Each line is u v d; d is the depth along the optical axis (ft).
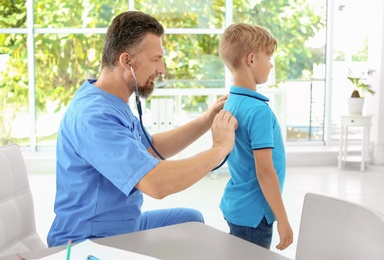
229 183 6.23
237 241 4.37
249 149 5.83
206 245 4.27
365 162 20.39
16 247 5.59
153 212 6.57
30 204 5.94
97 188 5.23
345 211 4.11
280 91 20.99
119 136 4.93
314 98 22.58
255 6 21.83
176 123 21.45
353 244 3.97
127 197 5.31
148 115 21.09
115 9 21.31
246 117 5.74
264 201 5.89
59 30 21.15
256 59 5.94
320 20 22.18
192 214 6.57
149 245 4.27
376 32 20.99
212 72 21.81
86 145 5.03
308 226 4.41
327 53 22.25
